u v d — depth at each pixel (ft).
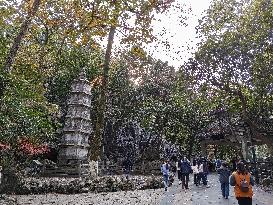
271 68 86.43
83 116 114.11
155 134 183.01
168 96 180.96
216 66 93.81
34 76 75.97
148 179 82.33
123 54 71.10
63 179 74.69
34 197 58.54
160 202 52.37
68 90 148.25
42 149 97.60
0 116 42.42
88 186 70.18
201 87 100.37
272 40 83.46
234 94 95.76
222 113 134.21
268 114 99.86
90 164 75.87
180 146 192.54
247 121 93.20
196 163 82.69
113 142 192.03
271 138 91.40
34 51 79.00
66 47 143.23
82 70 119.75
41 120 51.06
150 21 49.96
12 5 51.98
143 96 181.47
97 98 150.51
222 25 90.84
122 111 177.68
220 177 57.26
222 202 51.55
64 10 55.83
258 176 90.74
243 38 87.76
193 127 171.94
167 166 72.49
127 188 74.79
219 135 162.09
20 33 46.55
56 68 137.39
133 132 192.54
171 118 174.50
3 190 61.46
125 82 173.37
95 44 54.85
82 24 51.08
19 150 85.71
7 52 54.19
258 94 95.66
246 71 90.53
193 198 56.95
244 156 136.36
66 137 110.83
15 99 44.11
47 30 74.43
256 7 81.61
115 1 45.98
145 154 181.78
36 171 98.43
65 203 51.55
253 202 52.65
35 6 47.80
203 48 93.71
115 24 48.83
